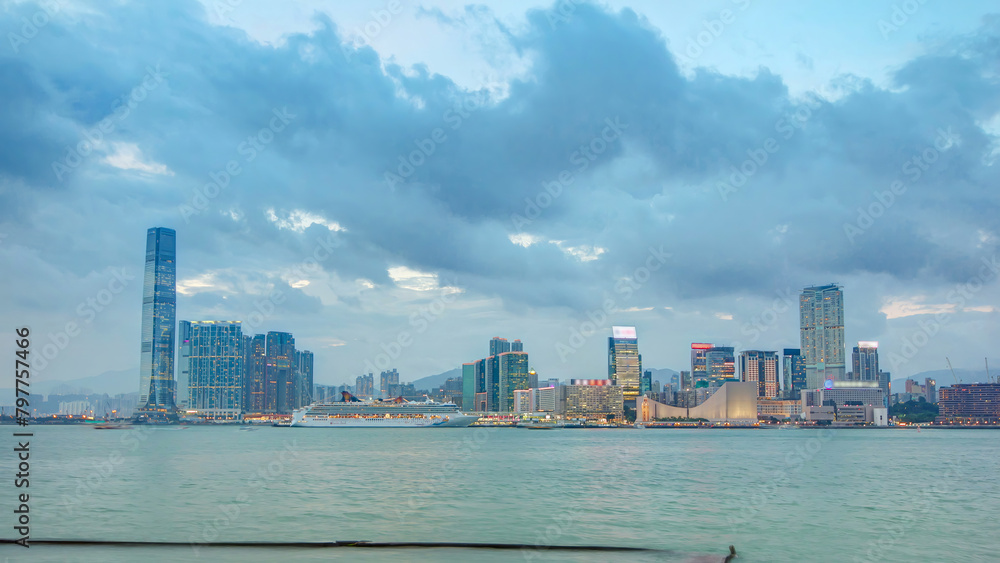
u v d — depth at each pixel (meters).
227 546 55.00
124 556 51.25
